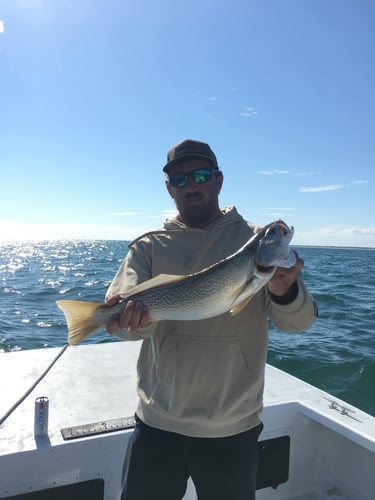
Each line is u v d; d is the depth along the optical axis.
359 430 2.71
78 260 41.66
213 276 2.05
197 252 2.32
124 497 2.17
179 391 2.13
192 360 2.13
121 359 4.17
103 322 2.07
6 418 2.77
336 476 3.00
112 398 3.19
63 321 10.64
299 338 9.15
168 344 2.19
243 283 2.01
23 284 18.33
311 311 2.06
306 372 7.05
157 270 2.33
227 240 2.36
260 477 2.96
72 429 2.60
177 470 2.15
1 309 12.17
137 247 2.41
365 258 65.62
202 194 2.41
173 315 2.05
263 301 2.24
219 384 2.12
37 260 41.09
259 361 2.19
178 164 2.41
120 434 2.57
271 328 10.25
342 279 23.48
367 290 17.80
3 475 2.33
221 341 2.13
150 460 2.14
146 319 2.01
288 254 1.93
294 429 3.08
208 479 2.10
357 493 2.86
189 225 2.50
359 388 6.44
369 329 10.12
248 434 2.15
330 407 3.06
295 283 2.03
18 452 2.35
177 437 2.15
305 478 3.14
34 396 3.19
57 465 2.44
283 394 3.33
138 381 2.35
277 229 1.98
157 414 2.18
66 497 2.46
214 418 2.09
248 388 2.13
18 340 8.73
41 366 3.90
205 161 2.41
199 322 2.16
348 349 8.23
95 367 3.92
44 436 2.54
